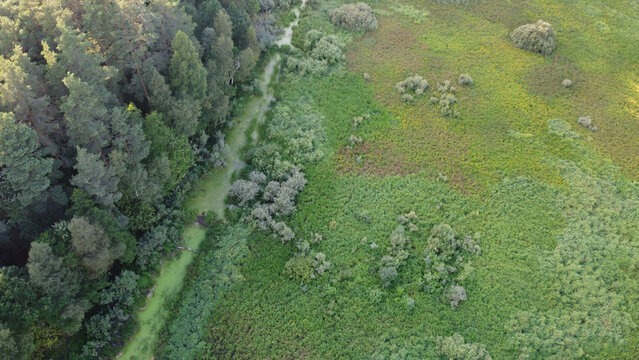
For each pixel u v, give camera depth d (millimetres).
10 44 43000
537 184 54312
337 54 70938
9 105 36500
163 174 43719
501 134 60719
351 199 51469
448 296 42875
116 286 40781
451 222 49688
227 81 60281
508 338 40812
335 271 44844
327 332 40688
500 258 46750
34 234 38500
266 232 47719
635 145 60469
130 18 46219
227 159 55438
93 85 39719
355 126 60156
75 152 41219
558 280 45219
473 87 67812
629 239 49094
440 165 56125
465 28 80125
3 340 30125
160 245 44938
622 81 70875
